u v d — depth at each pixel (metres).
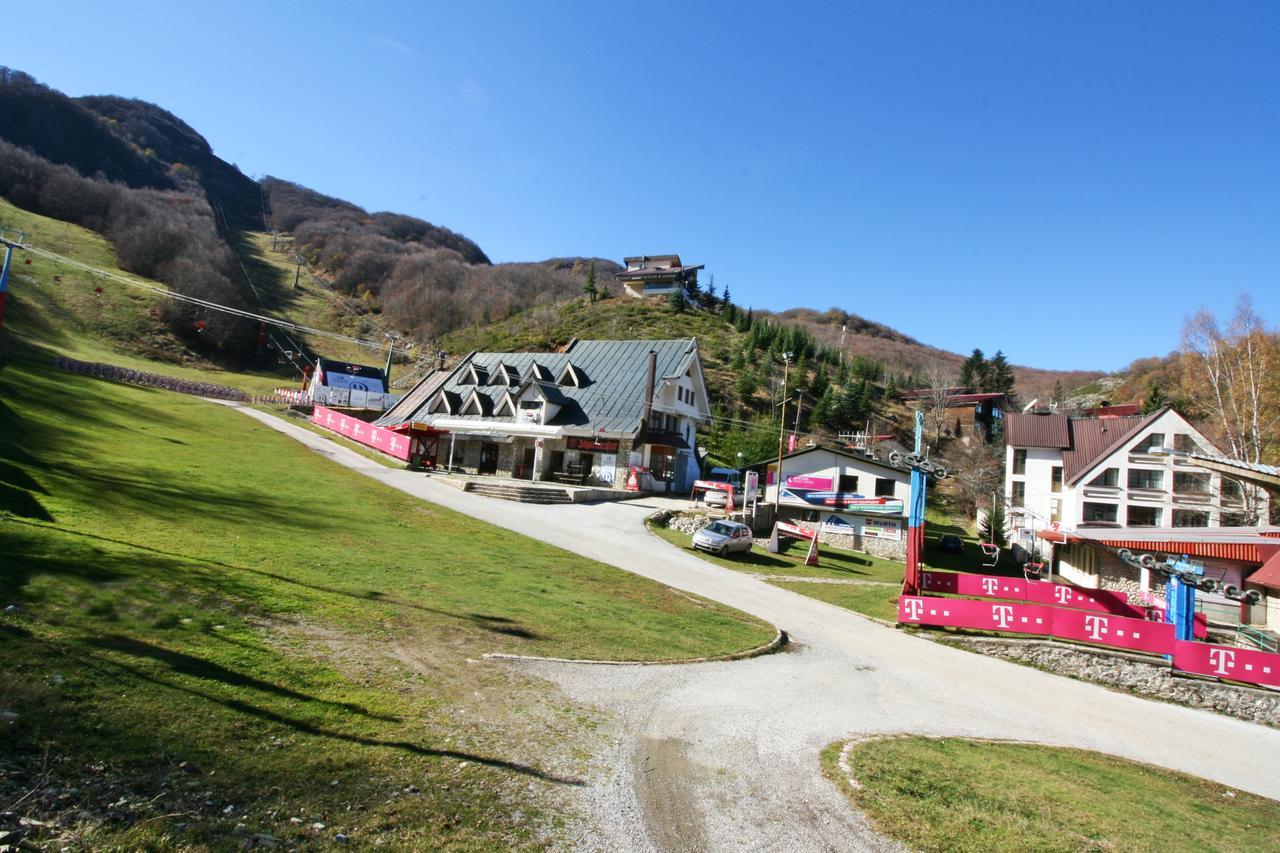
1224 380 44.84
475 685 9.40
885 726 11.50
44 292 74.88
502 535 24.19
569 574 19.70
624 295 130.75
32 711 5.86
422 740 7.34
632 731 9.02
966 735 11.89
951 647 20.03
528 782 6.95
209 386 58.50
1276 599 24.53
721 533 29.12
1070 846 7.44
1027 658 19.58
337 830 5.38
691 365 48.47
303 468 30.30
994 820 7.86
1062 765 10.74
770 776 8.30
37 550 10.11
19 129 122.44
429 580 15.23
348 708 7.68
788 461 40.56
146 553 11.75
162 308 84.69
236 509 19.06
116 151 140.50
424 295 121.25
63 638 7.40
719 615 18.38
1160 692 18.28
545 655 11.61
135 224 99.88
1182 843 8.11
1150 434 45.47
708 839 6.50
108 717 6.13
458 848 5.50
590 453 42.44
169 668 7.43
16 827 4.48
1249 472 20.50
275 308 105.75
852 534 38.44
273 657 8.55
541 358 51.50
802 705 11.83
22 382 33.50
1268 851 8.38
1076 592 24.89
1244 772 12.51
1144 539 29.23
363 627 10.69
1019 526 50.78
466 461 45.50
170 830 4.87
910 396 99.50
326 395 63.00
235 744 6.29
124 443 26.36
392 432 40.81
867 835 7.07
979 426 85.94
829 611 22.17
